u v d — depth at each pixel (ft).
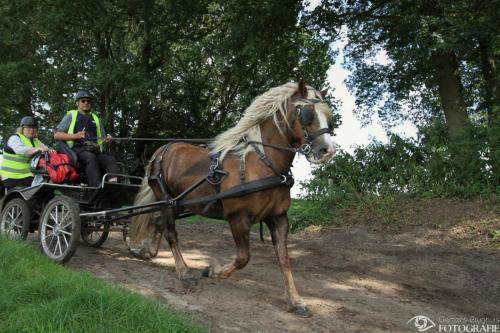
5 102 60.70
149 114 63.00
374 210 31.40
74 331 11.51
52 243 20.79
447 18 35.17
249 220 15.48
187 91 64.54
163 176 19.11
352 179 34.42
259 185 15.01
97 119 23.27
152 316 12.46
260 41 43.75
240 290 17.26
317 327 14.12
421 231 27.17
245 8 45.39
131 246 22.35
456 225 26.99
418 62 43.42
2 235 20.35
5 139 64.85
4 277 14.83
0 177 24.07
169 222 18.75
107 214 19.77
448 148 32.30
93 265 19.90
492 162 31.07
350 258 23.29
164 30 55.42
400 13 43.93
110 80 49.65
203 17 60.23
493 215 27.12
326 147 14.25
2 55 55.47
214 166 16.06
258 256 23.73
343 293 17.63
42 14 51.78
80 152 21.48
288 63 60.95
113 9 53.31
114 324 11.93
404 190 33.17
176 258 18.51
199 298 16.07
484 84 51.85
